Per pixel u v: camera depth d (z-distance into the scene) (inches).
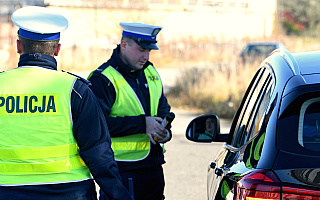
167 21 1717.5
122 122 199.6
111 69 205.0
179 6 1738.4
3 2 1195.3
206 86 806.5
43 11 140.6
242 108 192.1
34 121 134.6
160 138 203.8
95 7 1275.8
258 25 1942.7
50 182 134.1
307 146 121.7
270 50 1214.3
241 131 169.2
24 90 136.4
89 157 135.8
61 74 139.4
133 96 206.2
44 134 134.4
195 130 200.8
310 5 2160.4
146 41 203.8
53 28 138.6
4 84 137.6
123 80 205.3
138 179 207.5
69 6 1294.3
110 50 1267.2
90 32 1286.9
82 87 137.9
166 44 1558.8
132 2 1275.8
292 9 2170.3
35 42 138.9
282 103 130.2
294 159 118.7
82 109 136.3
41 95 135.8
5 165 134.3
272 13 1968.5
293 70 141.3
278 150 121.4
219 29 1827.0
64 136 135.3
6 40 1197.7
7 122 134.7
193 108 758.5
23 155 133.6
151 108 212.4
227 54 1480.1
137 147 207.9
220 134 203.2
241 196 118.1
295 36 1991.9
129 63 206.7
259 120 140.3
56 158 135.0
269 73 157.6
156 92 215.5
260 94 159.5
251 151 130.3
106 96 201.5
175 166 410.0
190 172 390.6
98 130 137.3
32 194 133.5
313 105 127.4
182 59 1461.6
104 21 1269.7
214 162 186.7
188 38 1673.2
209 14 1800.0
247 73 826.2
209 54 1487.5
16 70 139.5
